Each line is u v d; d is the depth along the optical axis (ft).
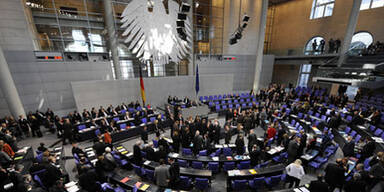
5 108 44.09
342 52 56.90
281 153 26.13
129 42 54.90
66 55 48.21
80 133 33.91
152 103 55.77
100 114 41.50
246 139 36.01
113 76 55.67
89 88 45.47
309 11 76.74
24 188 16.83
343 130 34.81
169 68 63.62
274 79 97.66
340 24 67.31
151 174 21.09
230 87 68.69
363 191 16.26
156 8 51.96
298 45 82.17
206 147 26.89
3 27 42.50
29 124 37.73
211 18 68.85
